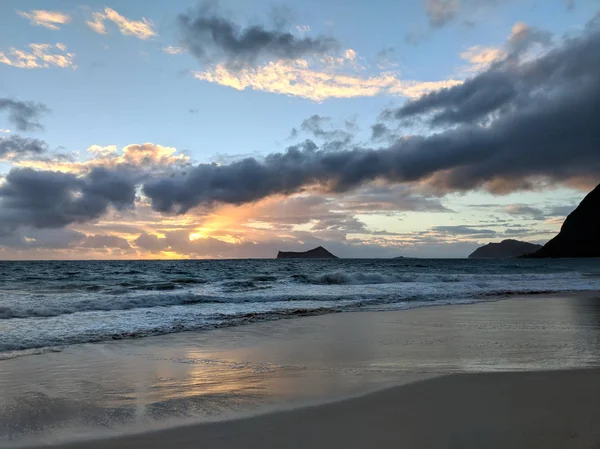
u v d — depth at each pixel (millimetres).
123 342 7848
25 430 3664
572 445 3164
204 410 4148
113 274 36125
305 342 7875
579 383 4871
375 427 3625
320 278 26078
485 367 5801
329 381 5160
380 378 5258
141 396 4621
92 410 4164
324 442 3326
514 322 10344
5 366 6000
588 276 33562
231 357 6629
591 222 166375
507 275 33875
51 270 43562
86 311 11984
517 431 3455
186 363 6215
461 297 17000
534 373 5344
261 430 3609
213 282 24766
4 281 26375
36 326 9375
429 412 3965
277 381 5188
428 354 6754
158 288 21016
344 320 10688
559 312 12297
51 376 5477
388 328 9523
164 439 3447
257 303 14477
